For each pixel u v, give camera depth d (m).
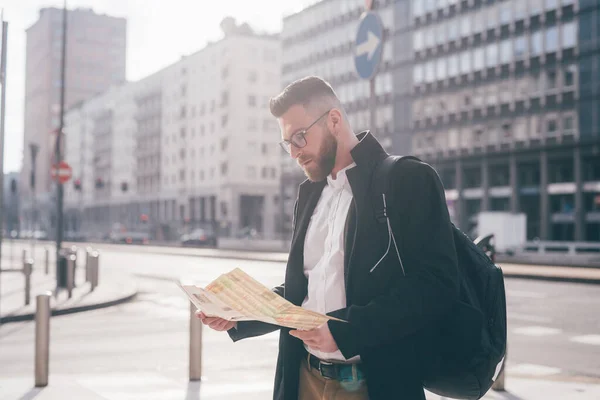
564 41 46.12
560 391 6.34
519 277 22.11
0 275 21.98
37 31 156.50
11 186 41.47
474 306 2.02
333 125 2.16
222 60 80.62
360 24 10.35
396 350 1.98
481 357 1.96
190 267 28.48
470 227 52.47
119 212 108.19
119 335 10.14
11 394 6.23
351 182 2.12
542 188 47.22
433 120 54.91
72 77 150.00
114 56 153.88
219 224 78.94
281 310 1.90
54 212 129.12
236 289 2.07
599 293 16.81
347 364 2.12
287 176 73.88
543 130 47.38
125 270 26.33
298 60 71.56
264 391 6.43
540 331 10.67
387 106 59.03
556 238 47.34
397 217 2.01
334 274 2.13
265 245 59.97
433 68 55.00
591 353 8.73
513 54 49.16
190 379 6.94
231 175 78.44
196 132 86.56
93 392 6.33
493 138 50.47
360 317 1.87
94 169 118.69
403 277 1.95
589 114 44.84
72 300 13.88
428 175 2.01
